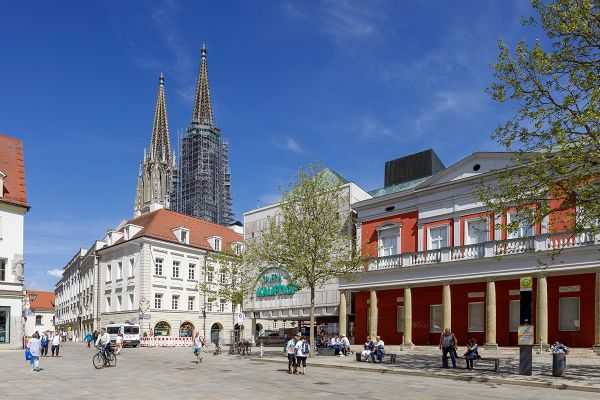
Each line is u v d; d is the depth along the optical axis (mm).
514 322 32312
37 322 124375
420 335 36969
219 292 48031
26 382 20844
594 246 26641
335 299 43594
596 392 17047
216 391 17984
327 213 33781
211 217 151625
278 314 47781
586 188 19672
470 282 33500
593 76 19156
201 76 160375
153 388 18844
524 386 18703
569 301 30188
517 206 21594
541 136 20750
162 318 58844
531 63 20562
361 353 28406
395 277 36062
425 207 36938
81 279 77125
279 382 20531
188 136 157000
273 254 34812
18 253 45250
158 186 150750
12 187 46344
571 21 19453
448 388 18359
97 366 27234
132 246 60344
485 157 33781
